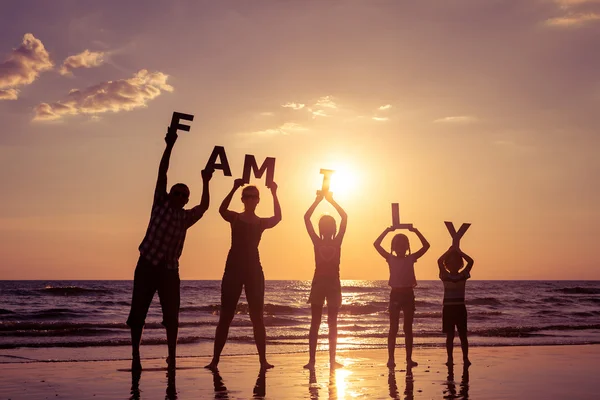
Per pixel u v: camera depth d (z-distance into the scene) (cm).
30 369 766
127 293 5000
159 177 685
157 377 682
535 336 1482
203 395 557
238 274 727
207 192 705
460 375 718
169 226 677
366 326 2008
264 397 546
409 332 779
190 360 891
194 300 4828
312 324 776
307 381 654
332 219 780
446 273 835
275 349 1112
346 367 797
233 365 816
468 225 835
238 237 727
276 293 6781
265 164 748
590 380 685
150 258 675
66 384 629
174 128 687
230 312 739
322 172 784
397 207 809
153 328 1781
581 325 1869
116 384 627
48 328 1783
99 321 2516
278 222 738
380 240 801
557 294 6612
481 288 9188
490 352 1038
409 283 787
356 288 7556
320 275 773
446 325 833
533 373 744
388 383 642
